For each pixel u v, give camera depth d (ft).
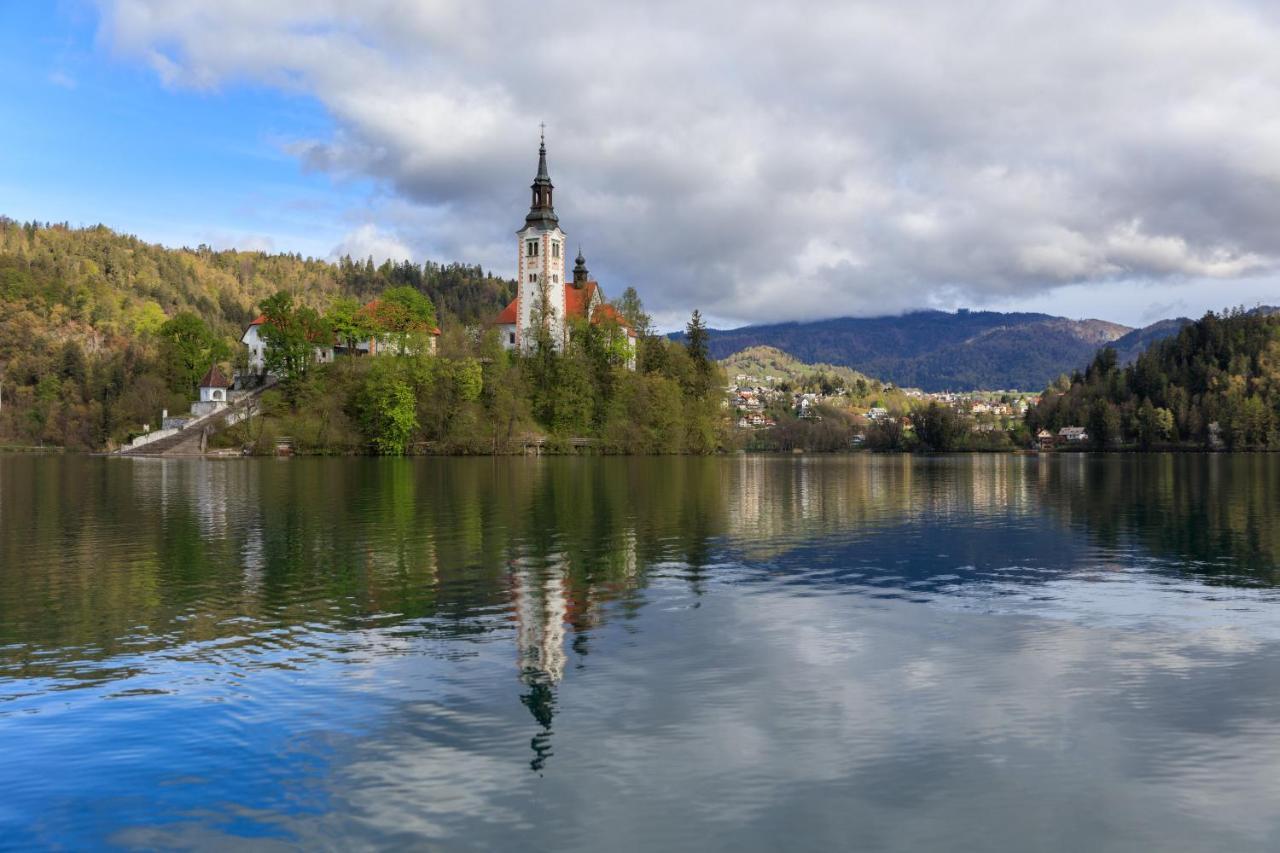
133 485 290.15
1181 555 144.97
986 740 64.03
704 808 54.08
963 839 50.62
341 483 303.07
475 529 173.99
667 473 395.96
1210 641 89.71
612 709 69.82
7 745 63.21
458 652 85.25
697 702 71.51
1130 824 52.29
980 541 160.97
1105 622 97.60
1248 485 323.98
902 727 66.28
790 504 237.66
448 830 51.62
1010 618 99.30
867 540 162.40
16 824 52.54
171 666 80.79
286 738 64.34
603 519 193.36
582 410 637.30
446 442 586.86
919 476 402.31
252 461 487.61
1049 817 53.06
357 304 650.84
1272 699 72.13
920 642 89.25
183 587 114.93
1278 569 131.13
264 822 52.65
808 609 103.50
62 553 141.79
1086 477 391.24
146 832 51.62
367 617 99.14
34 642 88.48
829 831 51.42
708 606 105.09
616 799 55.16
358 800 55.16
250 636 90.84
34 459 507.71
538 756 61.21
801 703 71.31
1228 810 53.88
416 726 66.54
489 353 633.61
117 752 61.98
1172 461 620.49
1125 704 71.15
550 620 97.96
